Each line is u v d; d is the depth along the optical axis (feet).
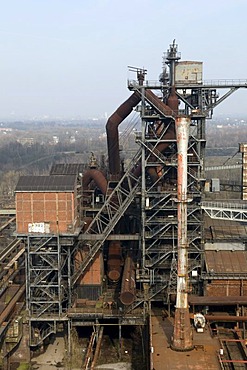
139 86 185.68
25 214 178.40
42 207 177.99
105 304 188.96
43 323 186.50
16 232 178.40
